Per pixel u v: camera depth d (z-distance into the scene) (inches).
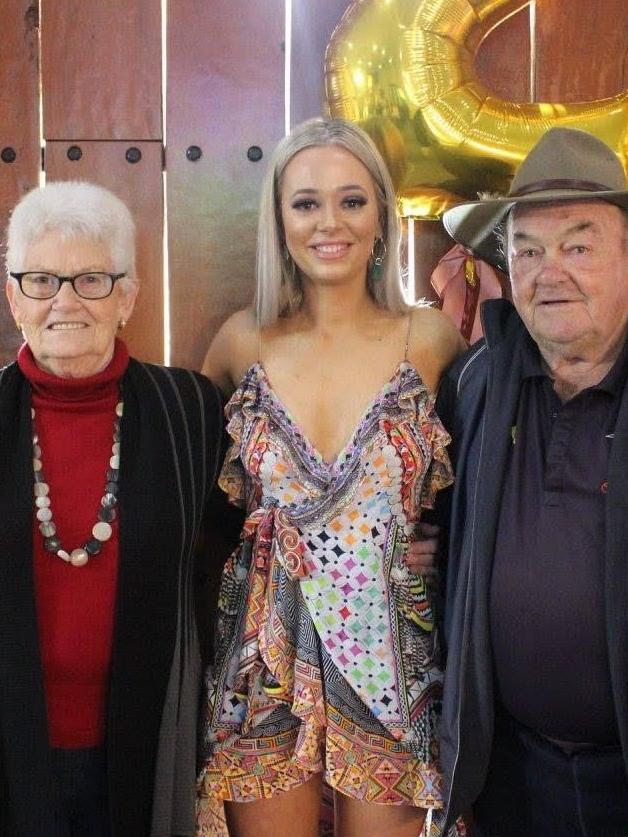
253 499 71.0
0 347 87.3
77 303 60.8
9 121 86.0
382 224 73.7
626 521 55.2
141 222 86.9
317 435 70.6
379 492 67.8
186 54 85.5
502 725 63.6
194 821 65.7
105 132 86.0
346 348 72.7
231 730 67.5
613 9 86.0
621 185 59.2
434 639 69.3
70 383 62.3
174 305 87.8
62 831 61.2
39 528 60.9
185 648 66.1
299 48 85.3
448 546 70.9
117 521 62.0
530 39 86.5
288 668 67.3
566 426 58.9
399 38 78.7
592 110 80.0
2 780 59.4
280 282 74.6
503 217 64.4
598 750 59.9
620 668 55.1
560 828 61.4
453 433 68.5
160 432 65.3
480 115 79.0
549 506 58.2
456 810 61.6
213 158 86.3
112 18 85.2
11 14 85.3
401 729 66.0
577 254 57.4
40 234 60.5
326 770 66.1
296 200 70.4
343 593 66.9
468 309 84.5
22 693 59.0
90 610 61.0
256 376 72.6
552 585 57.2
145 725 62.6
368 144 71.4
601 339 58.0
